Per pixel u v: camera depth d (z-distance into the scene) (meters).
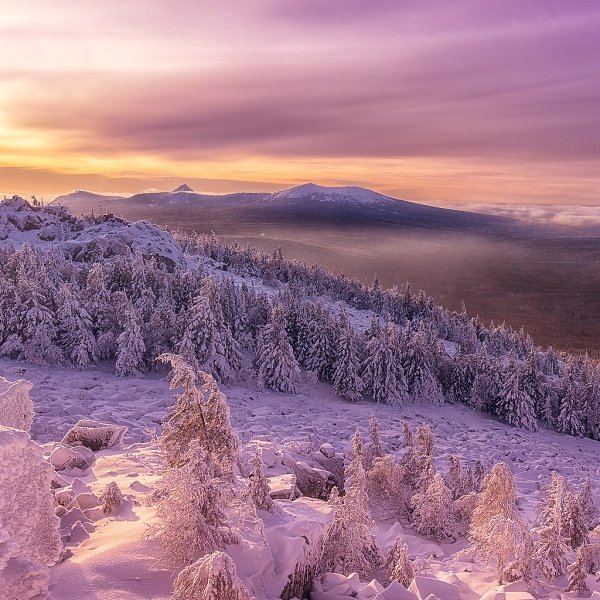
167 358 7.63
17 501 5.51
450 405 56.25
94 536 6.71
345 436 34.25
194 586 5.05
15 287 40.81
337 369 50.22
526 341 119.00
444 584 7.62
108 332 43.09
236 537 6.46
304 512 8.93
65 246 77.19
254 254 133.00
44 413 26.64
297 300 58.22
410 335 57.16
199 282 56.38
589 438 55.09
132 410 30.33
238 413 35.66
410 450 17.33
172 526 6.08
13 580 4.62
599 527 12.96
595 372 59.47
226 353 45.12
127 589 5.39
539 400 56.41
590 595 9.10
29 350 39.12
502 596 8.05
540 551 10.15
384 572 9.43
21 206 89.75
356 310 121.88
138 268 55.44
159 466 11.45
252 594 5.85
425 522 14.16
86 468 11.30
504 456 37.38
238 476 9.90
